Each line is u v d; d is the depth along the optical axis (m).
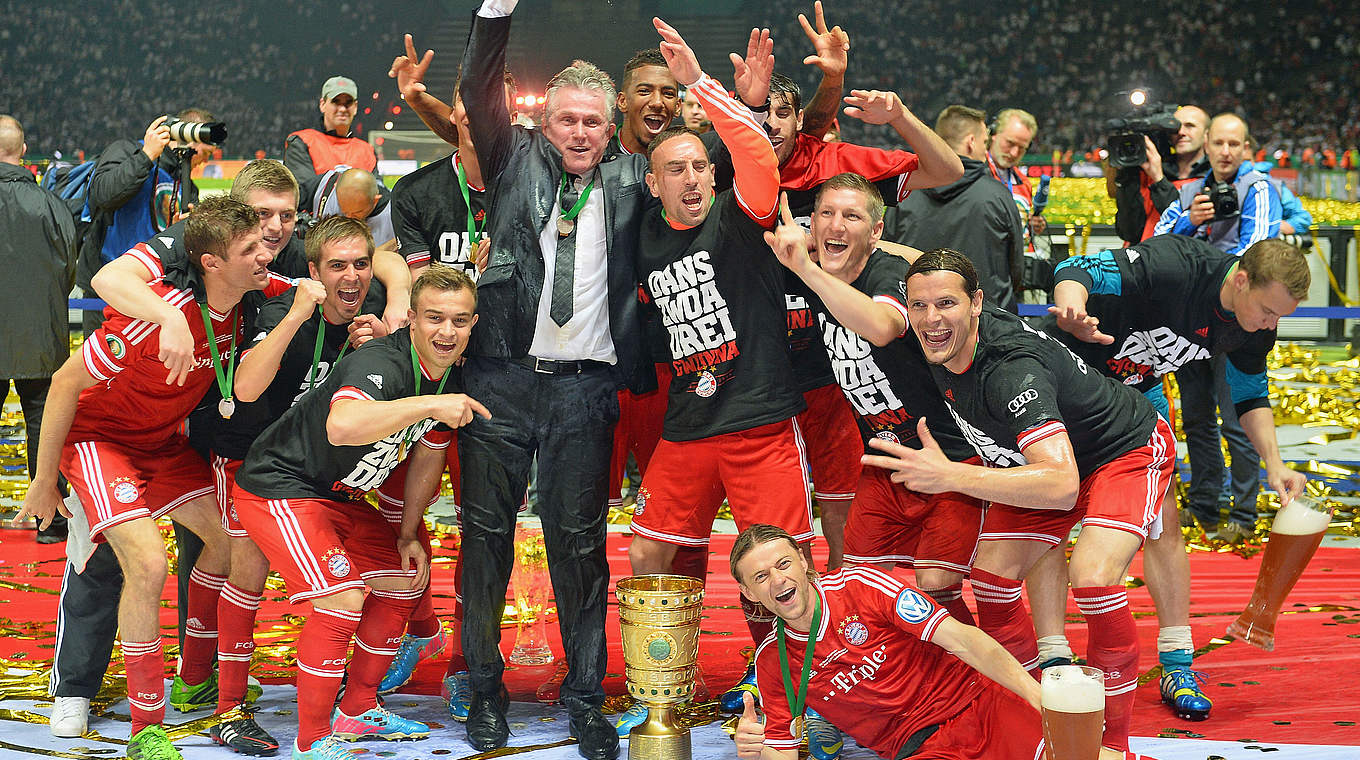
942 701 3.06
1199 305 3.81
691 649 3.28
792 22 27.06
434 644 3.93
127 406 3.38
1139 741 3.41
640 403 4.14
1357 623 4.57
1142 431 3.31
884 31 27.64
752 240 3.41
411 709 3.81
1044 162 15.19
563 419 3.43
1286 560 3.41
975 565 3.32
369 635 3.43
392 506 3.89
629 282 3.46
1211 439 5.96
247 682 3.64
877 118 3.56
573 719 3.46
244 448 3.58
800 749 3.43
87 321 6.48
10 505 6.53
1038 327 4.02
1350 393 9.70
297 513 3.29
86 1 28.08
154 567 3.27
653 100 4.25
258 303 3.57
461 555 3.50
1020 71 27.41
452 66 27.31
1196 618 4.67
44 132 27.88
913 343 3.33
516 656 4.27
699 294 3.44
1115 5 27.56
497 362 3.42
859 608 3.06
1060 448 2.92
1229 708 3.70
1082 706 2.64
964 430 3.29
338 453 3.27
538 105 6.68
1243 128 6.14
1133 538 3.18
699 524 3.66
